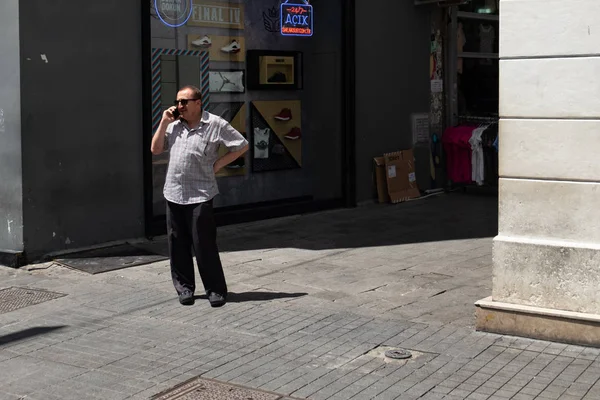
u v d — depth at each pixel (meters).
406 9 13.00
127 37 9.20
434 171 13.70
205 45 10.41
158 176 9.85
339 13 11.98
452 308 6.89
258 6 11.05
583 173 5.74
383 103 12.66
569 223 5.84
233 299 7.21
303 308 6.90
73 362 5.68
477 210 11.99
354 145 12.14
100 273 8.19
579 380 5.18
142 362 5.65
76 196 8.85
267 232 10.27
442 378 5.26
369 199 12.55
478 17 14.41
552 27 5.75
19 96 8.27
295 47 11.54
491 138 13.10
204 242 6.93
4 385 5.26
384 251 9.18
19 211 8.41
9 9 8.25
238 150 7.00
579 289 5.81
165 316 6.73
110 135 9.12
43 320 6.67
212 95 10.57
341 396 4.99
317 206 11.76
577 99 5.71
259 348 5.90
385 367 5.48
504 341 5.96
